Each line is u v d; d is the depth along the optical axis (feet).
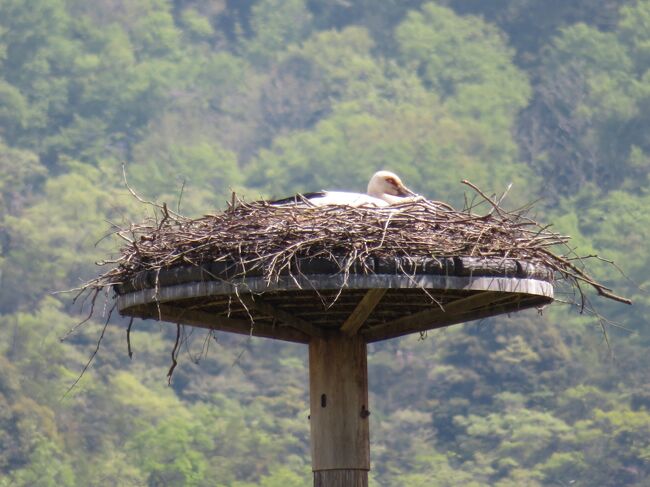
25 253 175.32
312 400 30.40
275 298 28.66
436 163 212.43
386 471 153.69
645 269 184.44
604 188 220.23
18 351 158.61
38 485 139.23
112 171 214.69
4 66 238.48
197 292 26.84
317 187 212.64
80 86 238.07
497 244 27.55
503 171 214.48
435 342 169.99
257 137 238.07
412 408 163.22
